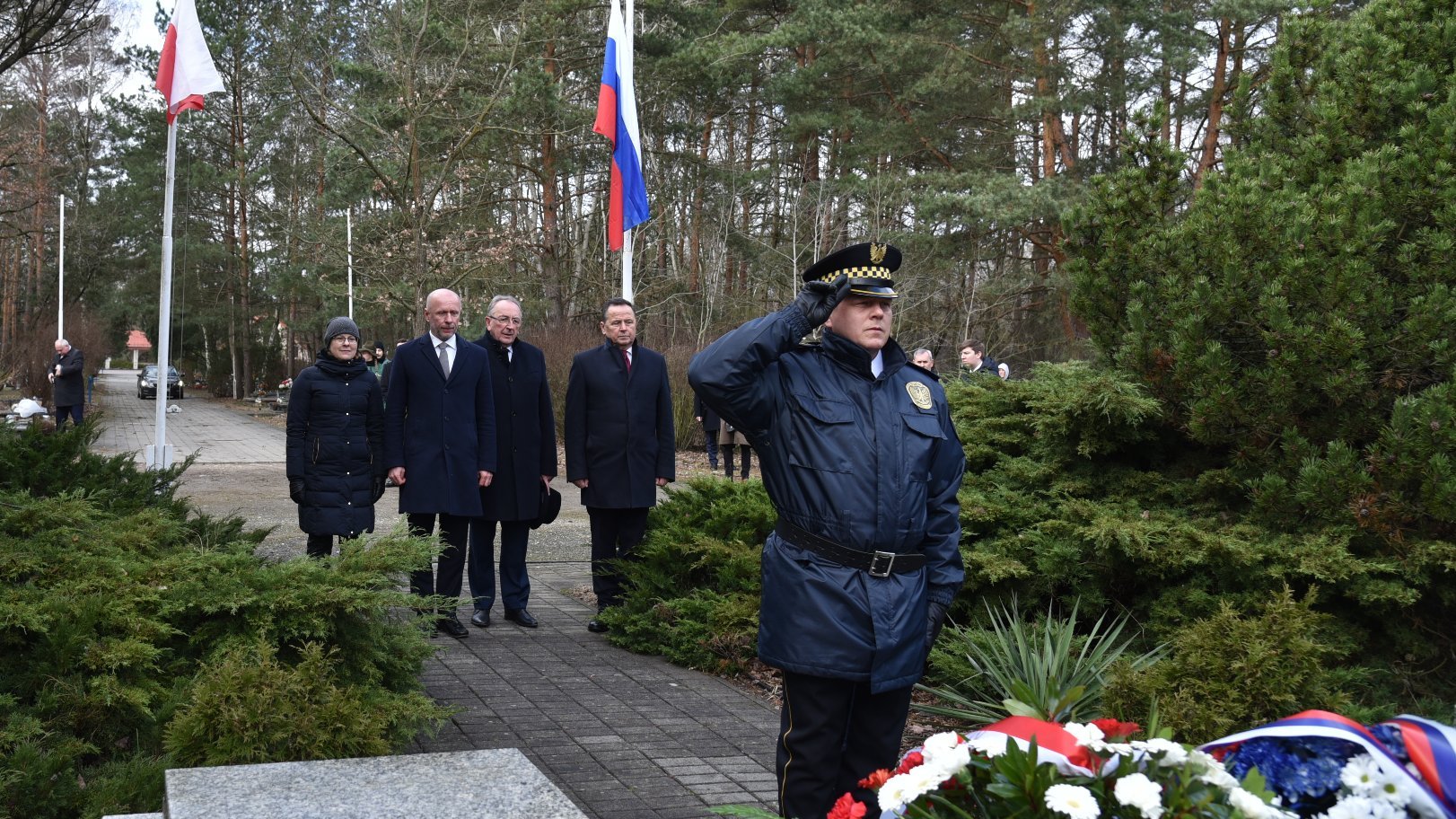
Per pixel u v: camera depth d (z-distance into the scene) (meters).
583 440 7.48
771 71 34.41
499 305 7.55
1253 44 25.16
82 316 50.50
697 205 36.22
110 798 3.58
